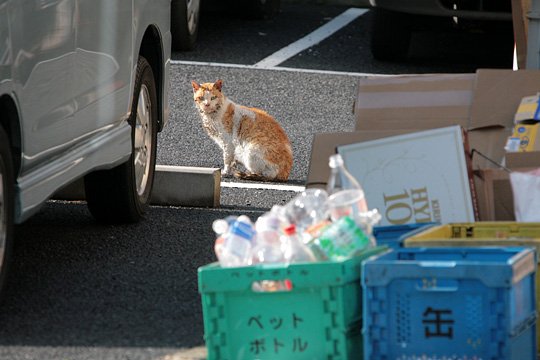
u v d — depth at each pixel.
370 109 16.05
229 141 21.91
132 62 16.44
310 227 11.45
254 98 27.64
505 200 14.14
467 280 10.33
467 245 11.52
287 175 21.75
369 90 16.23
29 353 11.80
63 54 13.62
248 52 32.34
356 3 40.84
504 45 34.09
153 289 14.16
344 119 26.17
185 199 19.02
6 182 12.25
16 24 12.19
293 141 24.28
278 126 22.03
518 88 15.83
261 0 36.72
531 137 15.12
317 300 10.64
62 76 13.63
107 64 15.31
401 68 31.28
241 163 22.03
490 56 32.84
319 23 37.09
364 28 36.53
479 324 10.36
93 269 14.95
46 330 12.53
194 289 14.23
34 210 13.02
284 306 10.73
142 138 17.62
